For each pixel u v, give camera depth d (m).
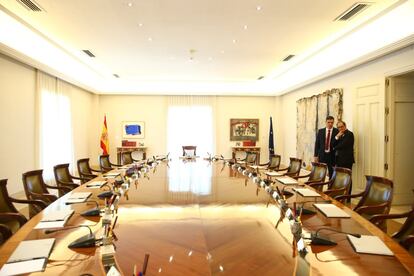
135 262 1.48
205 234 1.88
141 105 9.73
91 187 3.39
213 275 1.35
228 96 9.95
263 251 1.62
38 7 3.99
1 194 2.91
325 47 5.66
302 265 1.45
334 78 6.38
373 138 5.12
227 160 6.85
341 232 1.92
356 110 5.53
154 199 2.86
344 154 5.10
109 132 9.66
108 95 9.65
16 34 4.88
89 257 1.54
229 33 4.98
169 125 9.77
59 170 4.28
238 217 2.26
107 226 1.91
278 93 9.45
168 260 1.50
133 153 9.71
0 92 4.80
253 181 3.94
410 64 4.30
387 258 1.54
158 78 9.09
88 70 7.87
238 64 7.18
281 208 2.43
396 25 4.43
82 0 3.78
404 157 4.97
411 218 2.35
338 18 4.36
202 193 3.15
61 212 2.34
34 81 5.81
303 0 3.79
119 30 4.84
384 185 2.88
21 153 5.38
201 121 9.86
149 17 4.31
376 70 5.05
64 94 7.10
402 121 4.93
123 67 7.53
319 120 6.97
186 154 9.05
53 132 6.49
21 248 1.65
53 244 1.71
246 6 3.95
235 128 9.95
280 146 9.87
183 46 5.71
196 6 3.95
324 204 2.61
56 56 6.36
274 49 5.91
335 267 1.44
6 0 3.81
